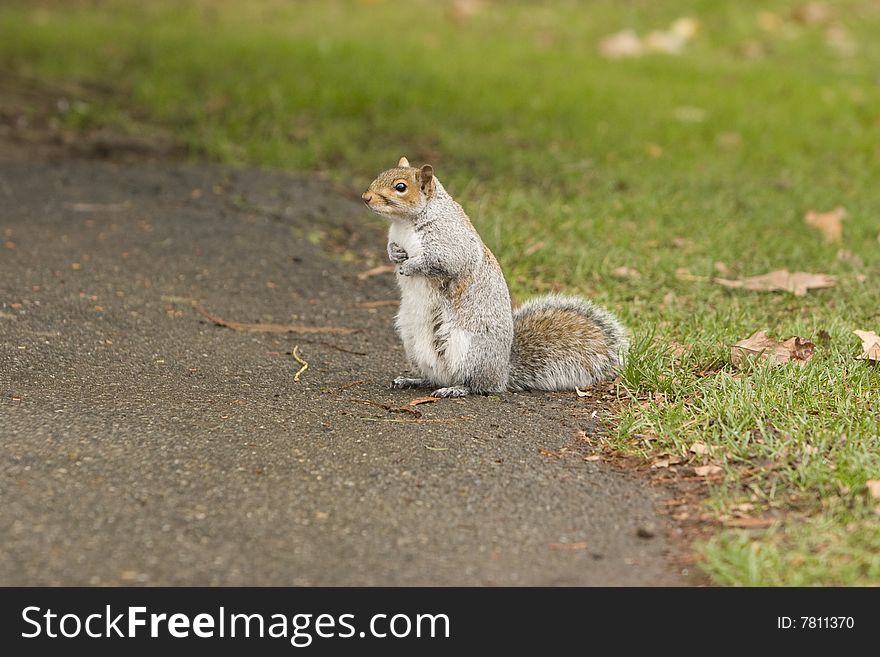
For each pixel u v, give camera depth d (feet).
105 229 48.57
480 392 33.91
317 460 27.37
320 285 44.27
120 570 22.29
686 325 38.70
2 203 50.93
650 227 50.72
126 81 72.69
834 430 28.48
